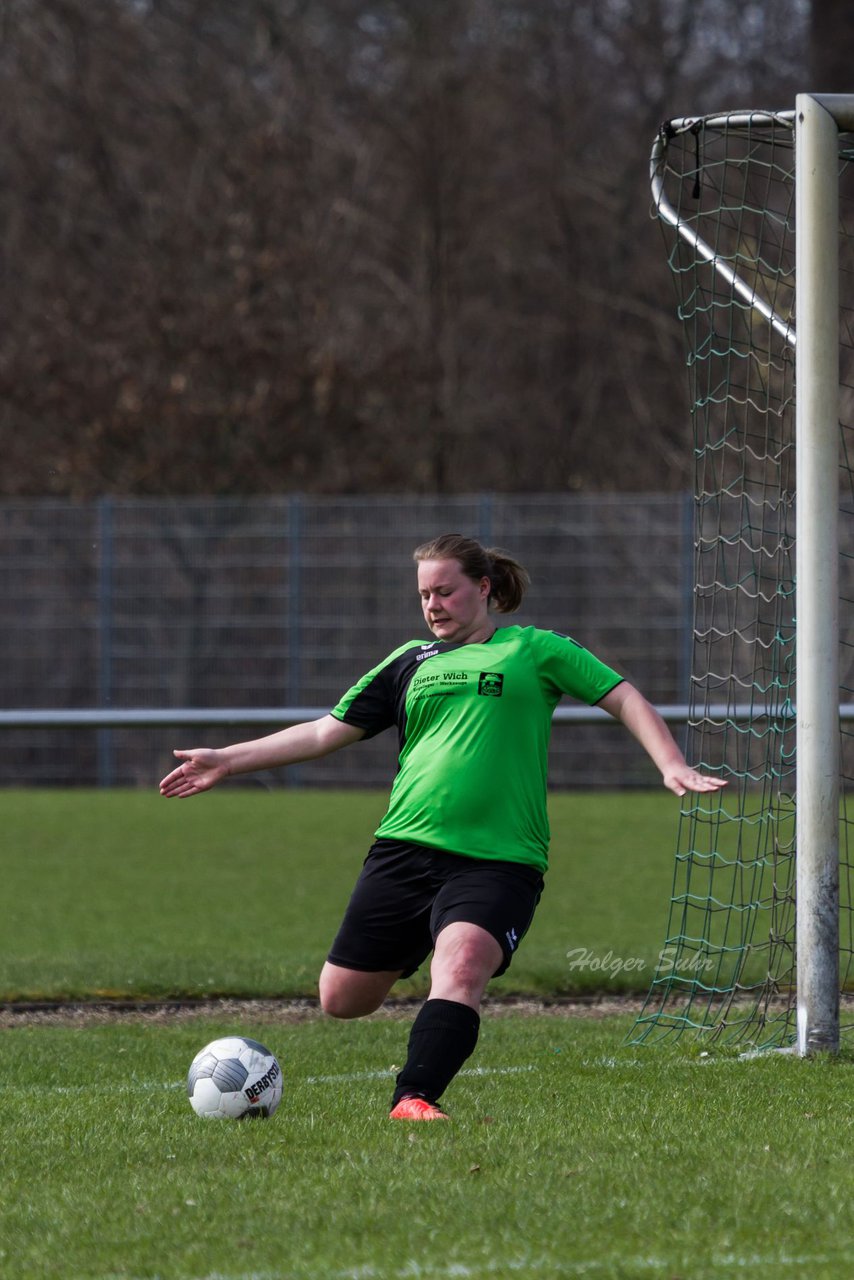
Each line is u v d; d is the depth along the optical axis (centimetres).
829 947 2155
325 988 1878
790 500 2623
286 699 8106
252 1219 1370
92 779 8256
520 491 11444
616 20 11488
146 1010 2870
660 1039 2388
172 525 8169
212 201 10275
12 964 3219
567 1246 1287
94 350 9681
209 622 8150
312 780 8100
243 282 9794
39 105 10894
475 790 1794
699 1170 1513
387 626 8019
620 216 11575
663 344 11438
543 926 3762
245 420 9469
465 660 1833
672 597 7706
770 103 11125
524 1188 1449
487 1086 1992
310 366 9631
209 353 9612
